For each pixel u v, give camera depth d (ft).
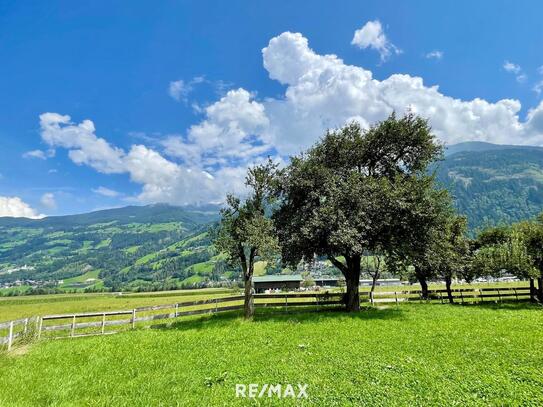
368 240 84.74
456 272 117.19
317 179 92.07
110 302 261.85
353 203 82.99
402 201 79.05
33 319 64.64
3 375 40.52
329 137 97.45
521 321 68.39
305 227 83.25
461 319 72.02
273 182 90.48
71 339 64.69
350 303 89.61
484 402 29.22
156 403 31.17
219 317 83.25
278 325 68.95
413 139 93.04
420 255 89.76
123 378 38.60
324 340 53.57
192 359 45.34
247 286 81.76
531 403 28.78
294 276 363.56
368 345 49.49
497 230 121.60
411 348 47.26
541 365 38.45
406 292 114.93
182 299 257.34
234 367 40.91
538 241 107.34
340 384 33.96
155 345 54.70
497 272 110.11
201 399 31.76
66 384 36.68
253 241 77.41
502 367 38.04
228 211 84.58
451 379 34.68
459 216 122.62
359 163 99.30
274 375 37.45
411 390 32.07
